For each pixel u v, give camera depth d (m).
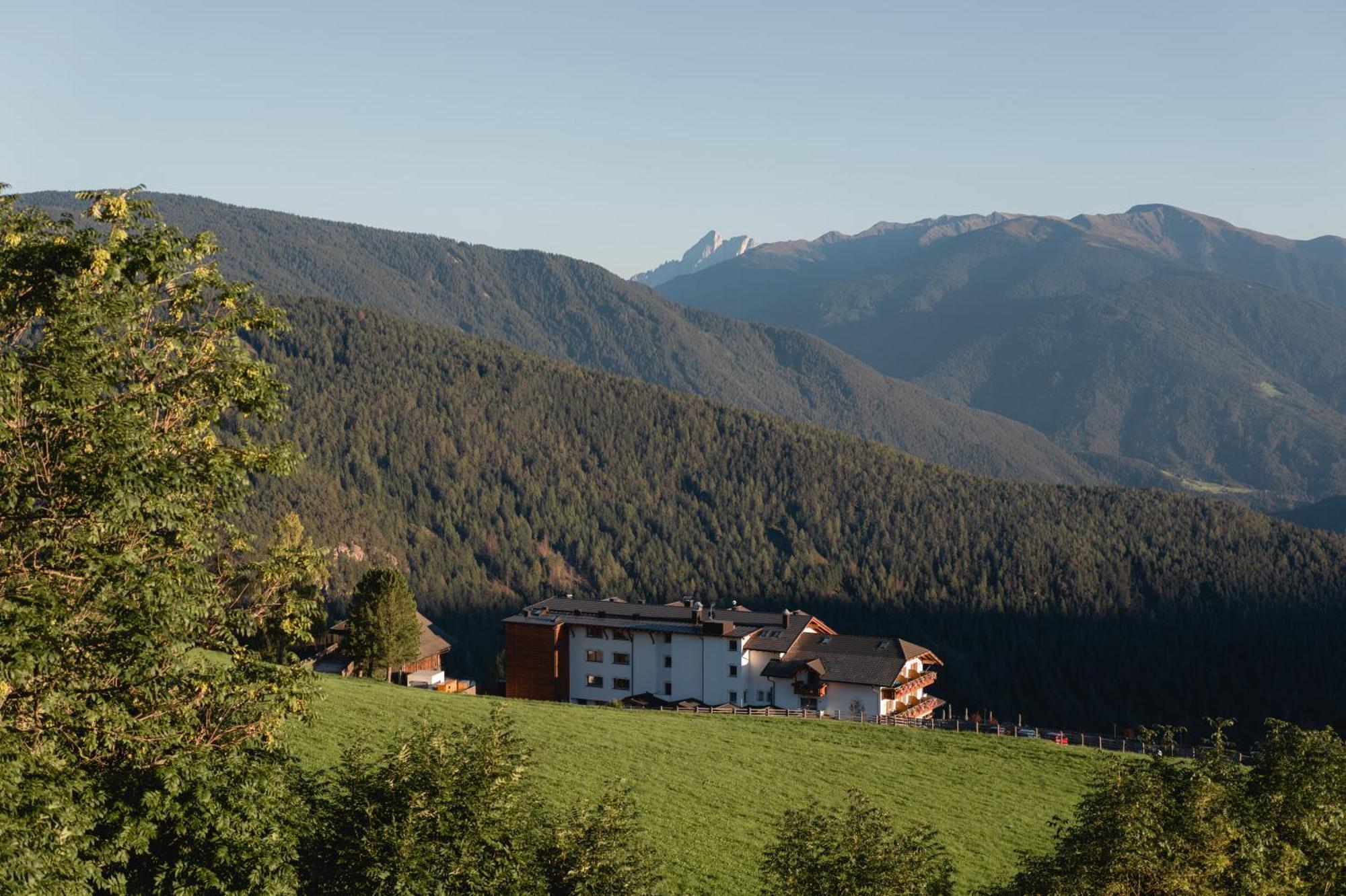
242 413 21.41
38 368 17.17
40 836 15.77
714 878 34.00
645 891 22.44
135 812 18.70
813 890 21.20
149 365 19.62
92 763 18.95
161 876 18.81
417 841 20.89
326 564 22.22
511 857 21.66
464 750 22.75
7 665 15.60
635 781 44.78
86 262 18.81
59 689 17.34
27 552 17.52
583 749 49.69
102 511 17.27
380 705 51.62
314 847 21.38
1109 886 20.64
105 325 19.36
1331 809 23.22
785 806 43.97
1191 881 20.41
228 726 20.22
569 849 22.34
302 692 20.75
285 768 21.31
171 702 19.31
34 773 16.55
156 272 19.70
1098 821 21.75
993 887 24.81
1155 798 21.50
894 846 21.75
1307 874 22.70
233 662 21.25
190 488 19.48
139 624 17.64
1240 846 21.16
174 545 19.67
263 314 21.45
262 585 21.98
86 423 17.44
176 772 18.70
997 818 46.62
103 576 17.56
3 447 17.11
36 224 19.53
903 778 52.59
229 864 19.22
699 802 42.91
